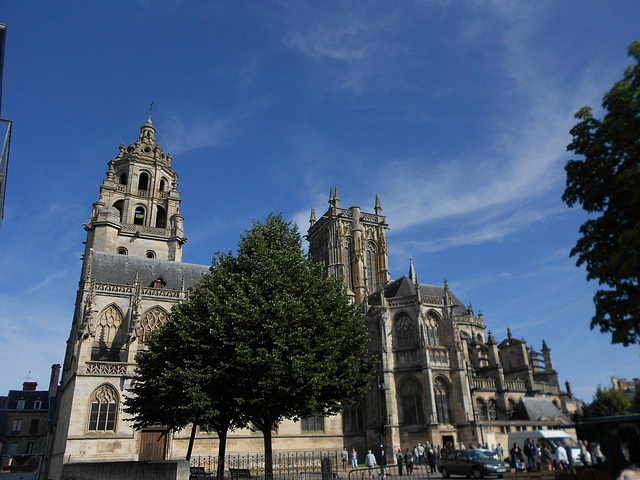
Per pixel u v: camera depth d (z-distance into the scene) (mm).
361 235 92250
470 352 78062
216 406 34656
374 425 61750
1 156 23688
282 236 41219
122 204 81500
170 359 37156
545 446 28516
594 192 18656
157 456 51688
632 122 17281
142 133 91688
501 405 65250
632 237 16328
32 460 89125
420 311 63656
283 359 32312
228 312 33625
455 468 36500
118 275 64938
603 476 18781
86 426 48750
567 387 77625
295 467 51625
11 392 99250
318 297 37094
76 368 50312
